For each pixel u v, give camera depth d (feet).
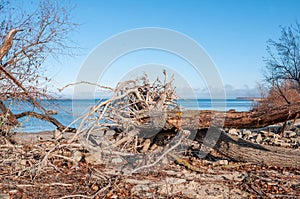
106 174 16.26
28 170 15.40
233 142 19.95
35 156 18.42
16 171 15.38
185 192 13.87
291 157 18.07
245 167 18.71
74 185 14.19
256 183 15.33
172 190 14.10
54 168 16.70
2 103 21.04
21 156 17.62
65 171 16.42
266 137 28.60
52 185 14.06
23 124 23.20
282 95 56.80
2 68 17.90
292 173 17.31
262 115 20.65
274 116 20.42
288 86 63.41
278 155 18.44
